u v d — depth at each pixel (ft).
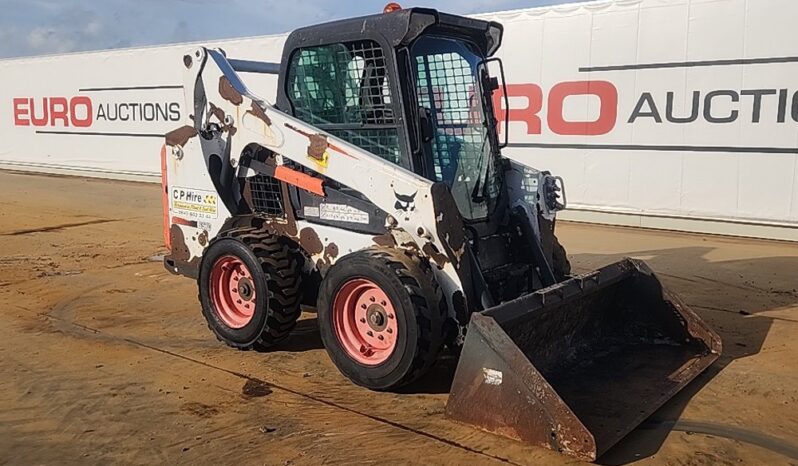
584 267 25.32
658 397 13.19
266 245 15.94
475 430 12.34
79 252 28.48
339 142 14.78
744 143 30.19
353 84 15.23
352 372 14.11
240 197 17.62
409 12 14.07
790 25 28.48
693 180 31.68
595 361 14.93
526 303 12.95
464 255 13.61
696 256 27.04
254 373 15.26
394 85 14.43
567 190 35.14
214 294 16.88
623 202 33.71
